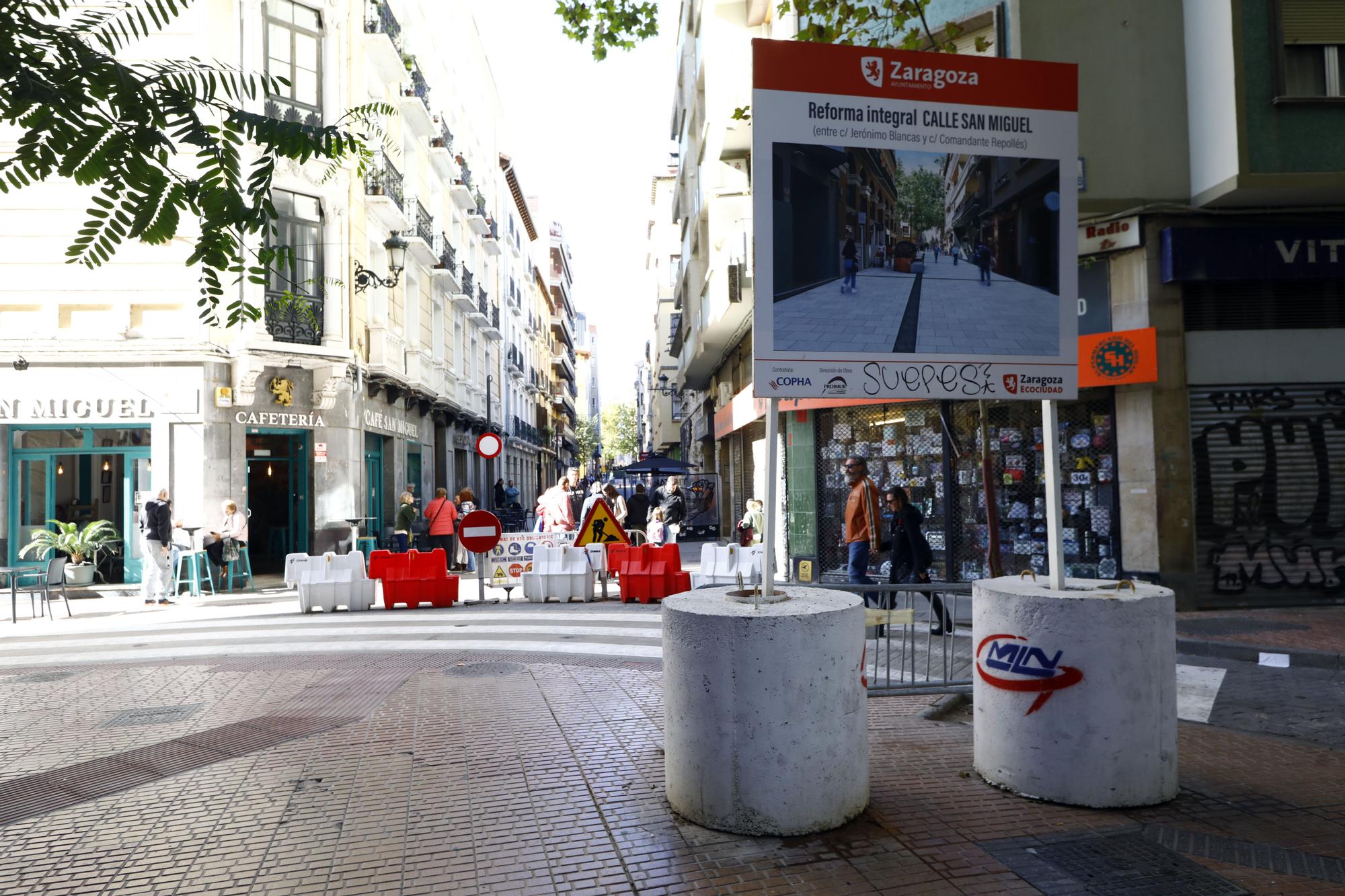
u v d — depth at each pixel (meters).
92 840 3.98
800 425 13.58
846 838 3.79
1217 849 3.67
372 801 4.40
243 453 16.28
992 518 7.50
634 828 3.94
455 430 30.31
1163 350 10.07
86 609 13.50
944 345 4.65
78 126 2.64
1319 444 10.06
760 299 4.41
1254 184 9.48
